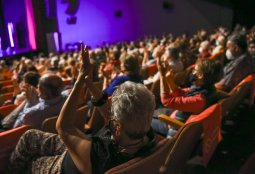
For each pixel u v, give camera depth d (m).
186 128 1.45
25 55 13.18
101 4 15.66
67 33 14.88
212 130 1.87
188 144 1.61
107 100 1.51
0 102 3.49
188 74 3.57
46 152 1.52
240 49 3.18
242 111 3.54
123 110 1.08
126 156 1.14
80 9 15.05
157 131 2.40
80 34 15.32
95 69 3.59
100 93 1.50
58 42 14.16
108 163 1.13
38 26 13.68
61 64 5.85
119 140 1.16
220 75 2.11
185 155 1.71
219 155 2.53
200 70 2.06
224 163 2.40
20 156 1.55
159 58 2.16
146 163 1.10
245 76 3.17
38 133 1.56
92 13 15.48
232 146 2.69
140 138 1.14
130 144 1.15
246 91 2.82
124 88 1.14
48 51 14.05
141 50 7.15
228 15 13.95
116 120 1.11
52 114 2.07
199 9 14.56
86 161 1.12
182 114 2.17
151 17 15.96
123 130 1.12
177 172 1.72
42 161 1.48
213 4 14.16
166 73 2.31
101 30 15.95
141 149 1.16
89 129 2.28
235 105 2.66
